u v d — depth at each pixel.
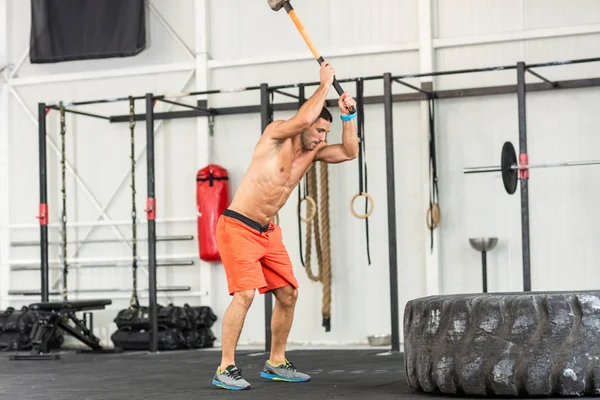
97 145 14.50
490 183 12.46
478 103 12.56
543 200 12.23
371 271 12.98
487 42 12.48
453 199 12.62
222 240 7.23
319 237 12.85
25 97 14.89
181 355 11.67
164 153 14.09
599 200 11.98
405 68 12.92
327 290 12.80
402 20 13.00
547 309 5.73
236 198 7.25
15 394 7.12
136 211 14.27
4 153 14.89
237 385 7.06
